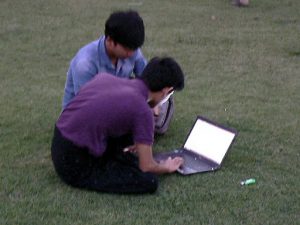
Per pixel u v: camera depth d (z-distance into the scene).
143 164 3.74
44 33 8.31
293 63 7.20
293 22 9.55
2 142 4.55
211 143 4.34
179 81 3.71
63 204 3.62
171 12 9.99
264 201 3.76
